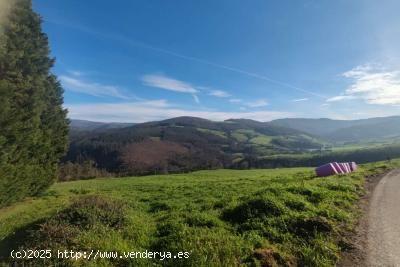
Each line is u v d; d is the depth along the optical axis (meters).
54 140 27.94
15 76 20.70
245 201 12.85
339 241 9.44
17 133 20.25
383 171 27.98
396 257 8.34
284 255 8.51
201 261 8.05
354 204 13.88
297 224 10.42
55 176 28.66
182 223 11.33
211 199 17.17
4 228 14.99
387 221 11.39
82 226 10.86
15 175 21.31
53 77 27.58
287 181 24.61
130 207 15.52
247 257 8.40
